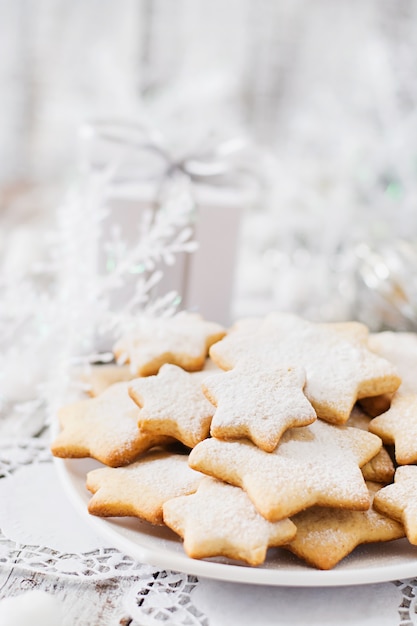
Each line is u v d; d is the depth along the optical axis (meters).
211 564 0.36
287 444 0.39
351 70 0.97
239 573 0.36
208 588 0.38
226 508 0.38
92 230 0.52
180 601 0.38
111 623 0.36
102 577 0.38
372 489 0.41
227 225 0.58
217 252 0.58
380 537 0.39
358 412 0.45
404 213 0.70
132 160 0.59
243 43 0.98
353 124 0.78
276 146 1.00
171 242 0.56
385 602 0.38
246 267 0.83
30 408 0.50
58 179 1.04
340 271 0.71
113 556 0.40
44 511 0.43
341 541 0.38
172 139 0.64
